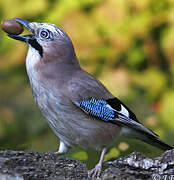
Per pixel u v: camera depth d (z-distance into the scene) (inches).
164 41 547.5
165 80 563.5
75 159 352.5
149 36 563.5
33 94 354.3
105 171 312.7
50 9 557.3
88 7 551.5
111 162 327.6
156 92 553.3
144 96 547.2
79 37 545.0
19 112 502.6
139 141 387.9
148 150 383.9
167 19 553.0
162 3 555.8
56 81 343.0
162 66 578.9
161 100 548.4
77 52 546.3
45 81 343.6
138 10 555.5
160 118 498.3
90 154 374.3
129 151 379.2
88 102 346.9
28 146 444.1
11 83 542.6
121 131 369.7
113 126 360.8
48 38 350.0
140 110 492.7
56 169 317.1
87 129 349.7
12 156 321.7
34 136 477.1
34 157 327.3
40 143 450.3
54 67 346.3
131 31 549.3
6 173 297.3
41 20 553.6
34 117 494.6
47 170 311.6
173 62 548.1
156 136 368.5
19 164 314.2
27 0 557.0
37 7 553.3
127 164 322.7
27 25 357.7
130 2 552.1
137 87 549.0
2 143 474.0
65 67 350.0
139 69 572.4
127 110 368.8
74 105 343.0
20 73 556.7
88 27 545.3
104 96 357.7
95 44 547.8
